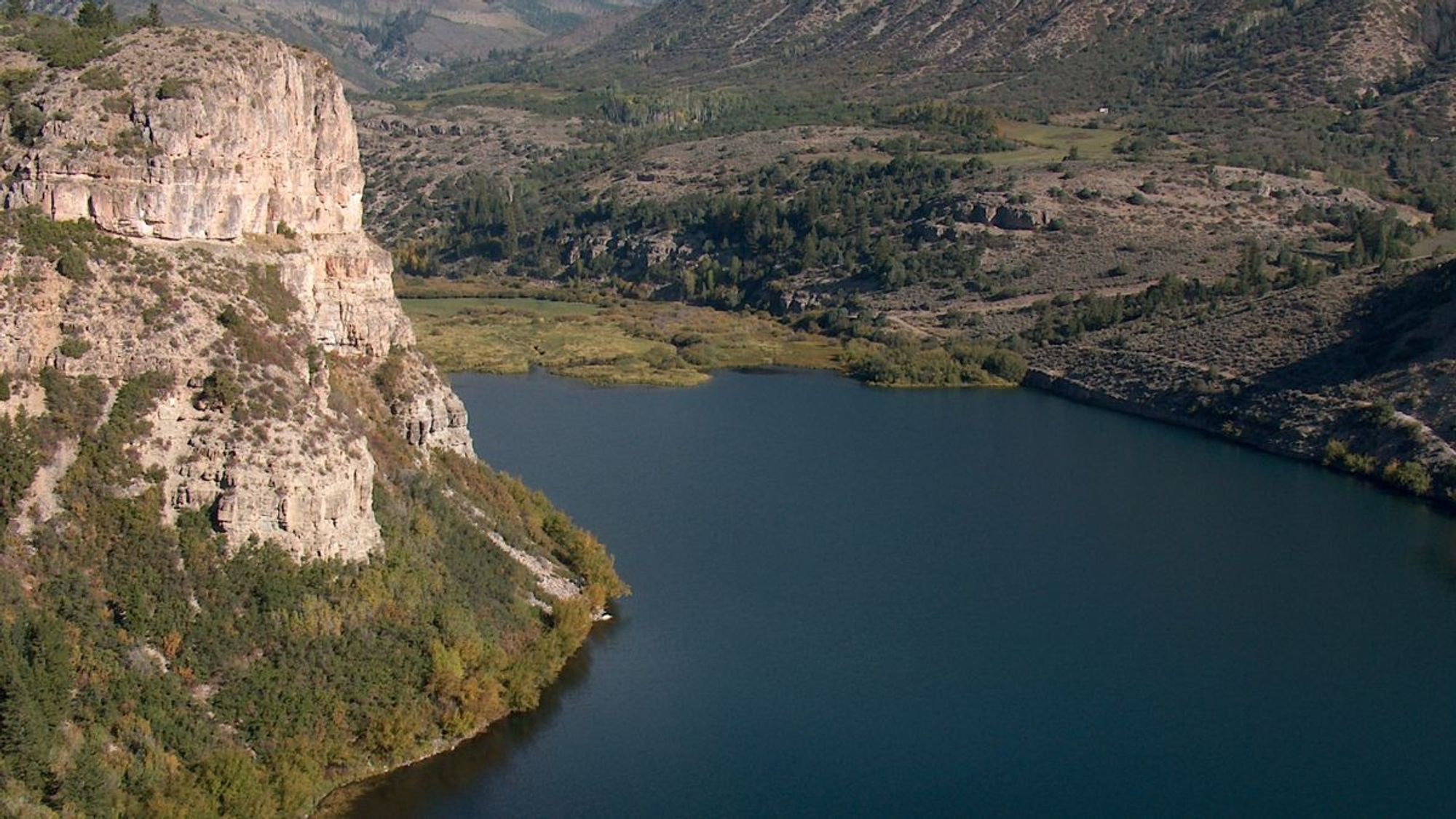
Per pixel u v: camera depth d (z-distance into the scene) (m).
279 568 82.94
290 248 98.38
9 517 77.00
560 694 95.94
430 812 80.62
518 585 102.56
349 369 105.94
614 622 108.31
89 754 71.38
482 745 87.75
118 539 79.12
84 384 81.00
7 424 78.44
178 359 83.25
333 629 84.31
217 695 78.31
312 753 79.50
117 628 77.12
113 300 83.31
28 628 73.56
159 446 81.50
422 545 95.75
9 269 81.94
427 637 88.69
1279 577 124.56
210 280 87.75
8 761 68.81
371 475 90.44
